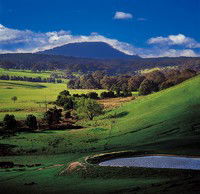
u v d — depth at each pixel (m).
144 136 83.94
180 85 132.00
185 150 59.84
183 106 103.56
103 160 55.78
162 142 71.31
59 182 47.62
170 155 56.81
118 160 55.31
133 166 48.72
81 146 82.12
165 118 96.94
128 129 95.44
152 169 45.81
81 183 45.41
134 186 38.94
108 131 97.88
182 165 48.75
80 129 106.06
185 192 32.59
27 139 91.31
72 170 52.50
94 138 89.88
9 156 75.25
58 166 59.84
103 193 38.03
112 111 136.62
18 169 59.88
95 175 48.06
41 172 55.88
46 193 41.75
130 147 71.44
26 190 44.41
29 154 77.31
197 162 50.59
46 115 113.31
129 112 125.56
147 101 129.88
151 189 36.06
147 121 99.56
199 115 91.38
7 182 50.22
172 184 36.19
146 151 60.44
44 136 95.00
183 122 88.12
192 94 113.19
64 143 86.31
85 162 54.81
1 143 86.19
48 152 78.38
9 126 101.75
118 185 40.97
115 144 80.25
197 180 36.41
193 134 76.62
